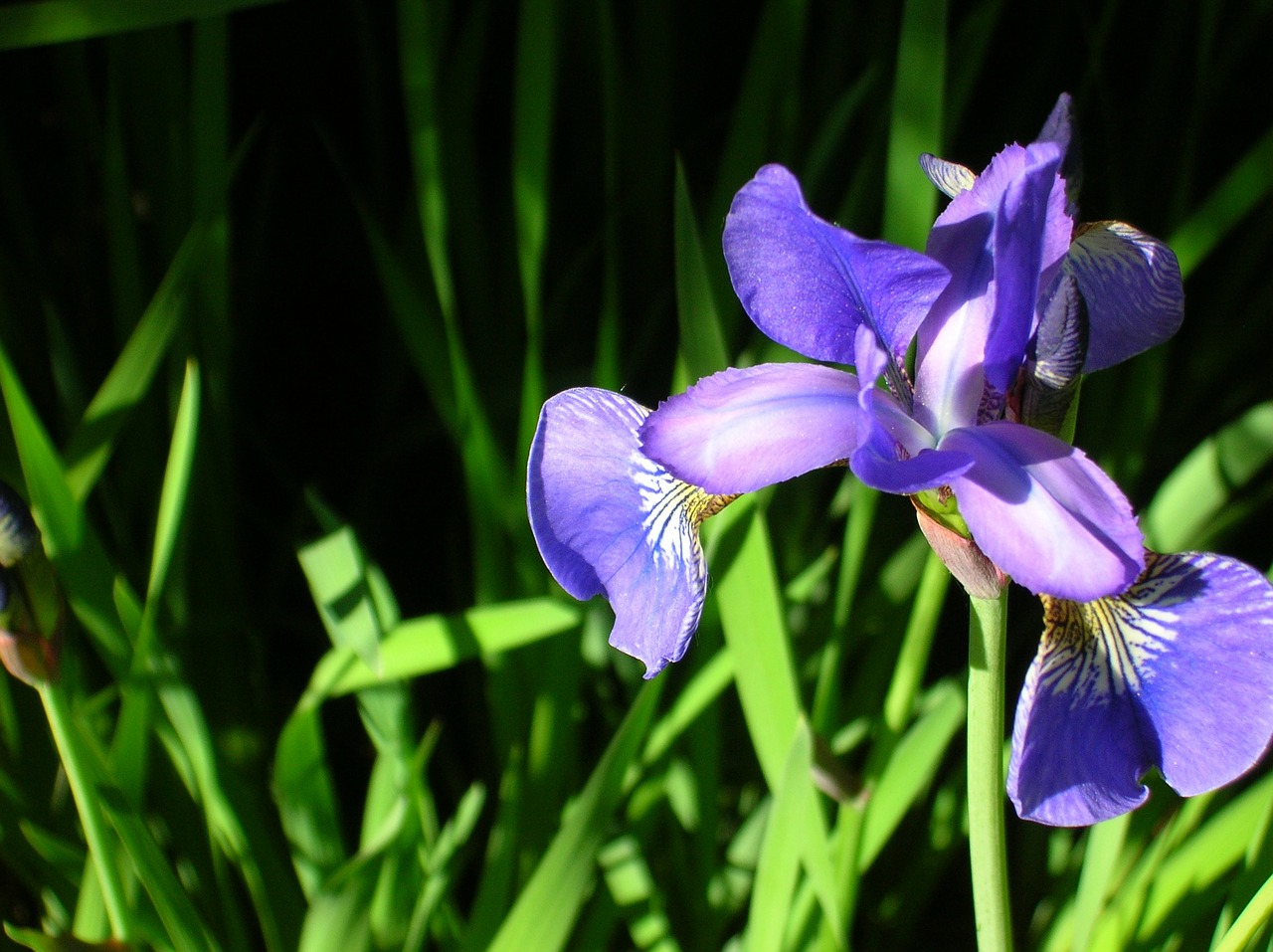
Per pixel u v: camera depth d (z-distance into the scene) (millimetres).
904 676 504
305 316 756
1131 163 726
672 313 683
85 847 527
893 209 506
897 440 428
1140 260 458
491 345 640
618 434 446
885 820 504
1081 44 758
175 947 485
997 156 426
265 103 747
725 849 569
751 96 557
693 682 521
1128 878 514
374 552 686
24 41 495
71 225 683
